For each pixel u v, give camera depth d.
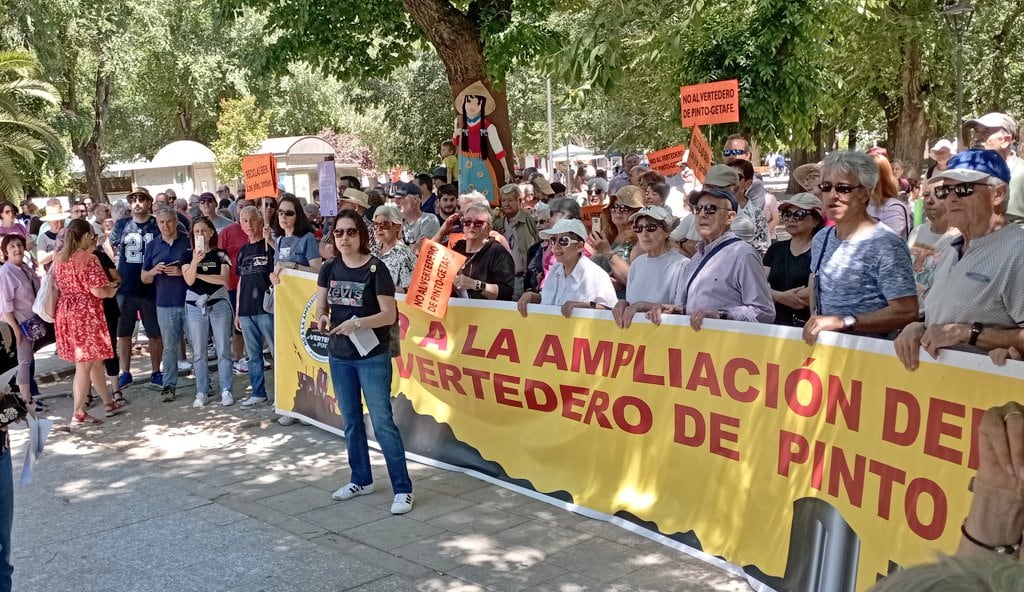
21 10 24.58
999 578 1.04
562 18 15.55
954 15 17.55
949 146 7.81
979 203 3.53
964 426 3.36
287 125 38.31
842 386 3.98
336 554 5.08
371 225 8.69
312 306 7.73
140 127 39.44
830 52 13.03
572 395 5.67
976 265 3.53
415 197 8.53
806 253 5.57
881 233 4.13
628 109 29.73
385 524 5.52
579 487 5.61
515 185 8.59
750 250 4.80
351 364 5.78
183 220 12.96
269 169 8.37
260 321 8.60
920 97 22.86
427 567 4.86
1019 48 25.70
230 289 9.36
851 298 4.18
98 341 8.38
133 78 31.11
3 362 4.17
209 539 5.41
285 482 6.44
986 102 25.31
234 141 29.27
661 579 4.58
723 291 4.81
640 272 5.54
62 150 26.14
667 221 5.39
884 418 3.74
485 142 9.81
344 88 32.28
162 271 9.02
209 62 31.27
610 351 5.39
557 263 5.94
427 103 30.70
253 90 34.66
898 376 3.67
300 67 37.38
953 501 3.40
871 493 3.81
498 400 6.18
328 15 10.91
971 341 3.34
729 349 4.62
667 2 7.23
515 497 5.89
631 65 17.39
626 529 5.23
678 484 4.98
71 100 29.48
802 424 4.21
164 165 29.00
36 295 8.73
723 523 4.69
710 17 12.26
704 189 4.90
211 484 6.48
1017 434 1.97
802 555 4.18
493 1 9.91
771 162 52.53
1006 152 5.54
